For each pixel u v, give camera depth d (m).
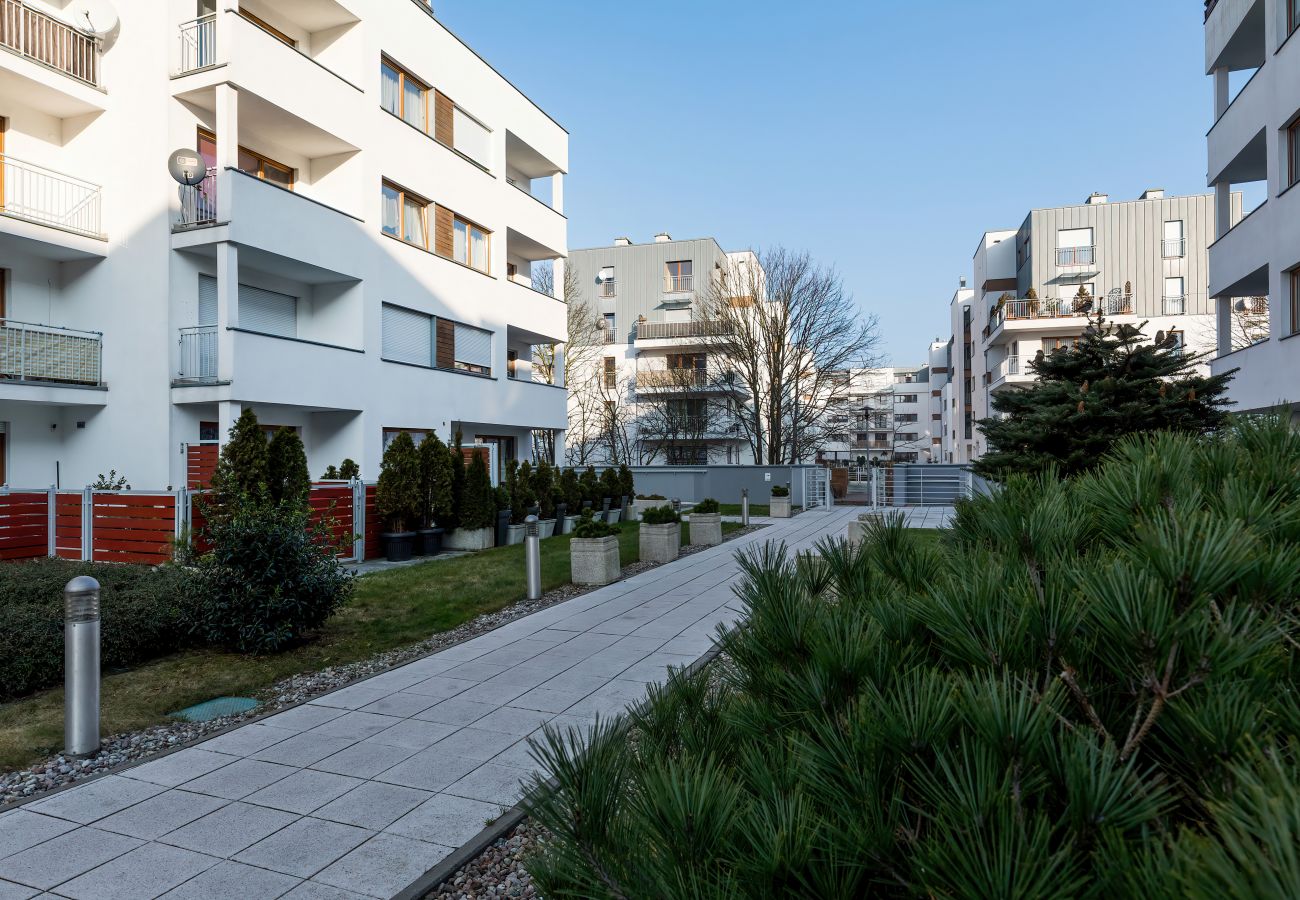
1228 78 16.75
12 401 13.12
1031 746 1.05
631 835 1.27
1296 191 12.79
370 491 12.52
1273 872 0.68
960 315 51.53
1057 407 9.12
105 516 10.66
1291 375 13.04
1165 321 34.28
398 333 17.52
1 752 4.58
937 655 1.51
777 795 1.21
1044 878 0.88
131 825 3.72
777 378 32.50
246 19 13.27
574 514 17.89
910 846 1.07
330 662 6.64
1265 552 1.28
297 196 14.39
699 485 28.77
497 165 21.22
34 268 13.66
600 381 40.62
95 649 4.70
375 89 16.56
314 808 3.89
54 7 13.41
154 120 13.30
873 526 2.35
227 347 12.88
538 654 6.82
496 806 3.90
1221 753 0.99
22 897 3.11
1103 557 1.52
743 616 1.94
